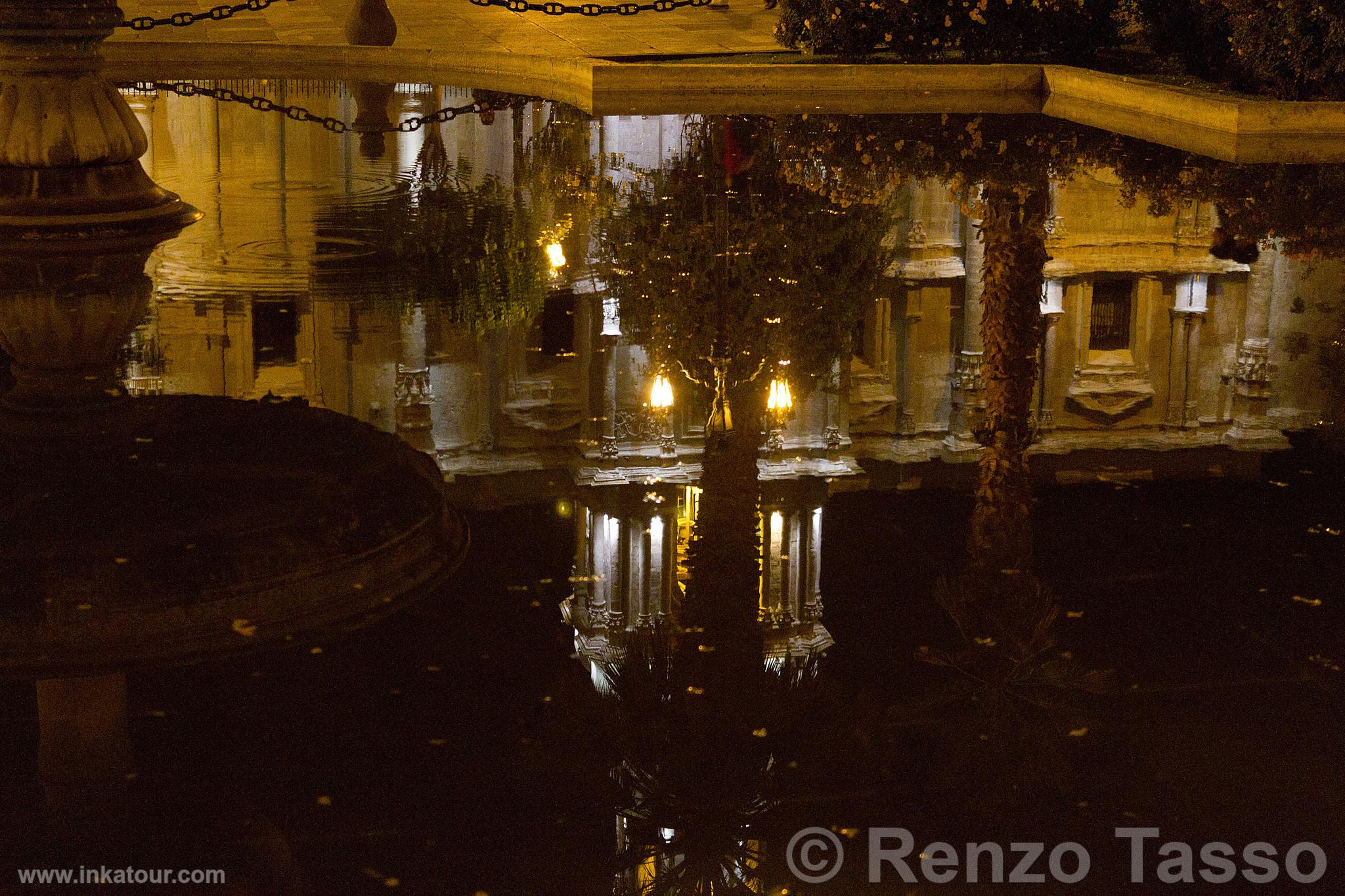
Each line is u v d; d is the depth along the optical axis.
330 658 3.81
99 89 7.72
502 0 14.62
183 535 3.78
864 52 14.52
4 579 3.50
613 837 3.03
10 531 3.79
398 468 4.60
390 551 3.87
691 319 6.98
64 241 7.55
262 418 5.28
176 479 4.29
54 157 7.59
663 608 4.14
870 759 3.34
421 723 3.49
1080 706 3.63
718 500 5.06
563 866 2.92
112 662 3.18
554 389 6.18
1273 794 3.23
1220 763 3.36
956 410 6.29
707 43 16.81
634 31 18.41
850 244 8.07
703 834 3.03
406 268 7.93
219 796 3.17
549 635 3.94
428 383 6.07
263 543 3.76
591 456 5.48
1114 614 4.20
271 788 3.21
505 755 3.34
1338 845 3.04
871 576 4.47
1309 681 3.78
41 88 7.54
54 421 5.06
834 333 6.87
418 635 3.95
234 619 3.41
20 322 6.36
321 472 4.44
